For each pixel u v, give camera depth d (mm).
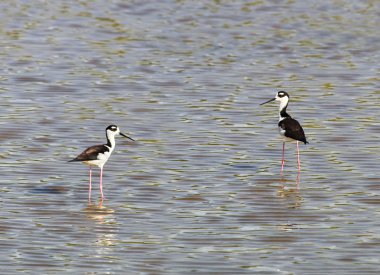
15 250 18938
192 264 18344
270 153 26719
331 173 24703
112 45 41750
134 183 23641
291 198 22531
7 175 24094
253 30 45375
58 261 18406
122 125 29531
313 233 20125
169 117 30594
